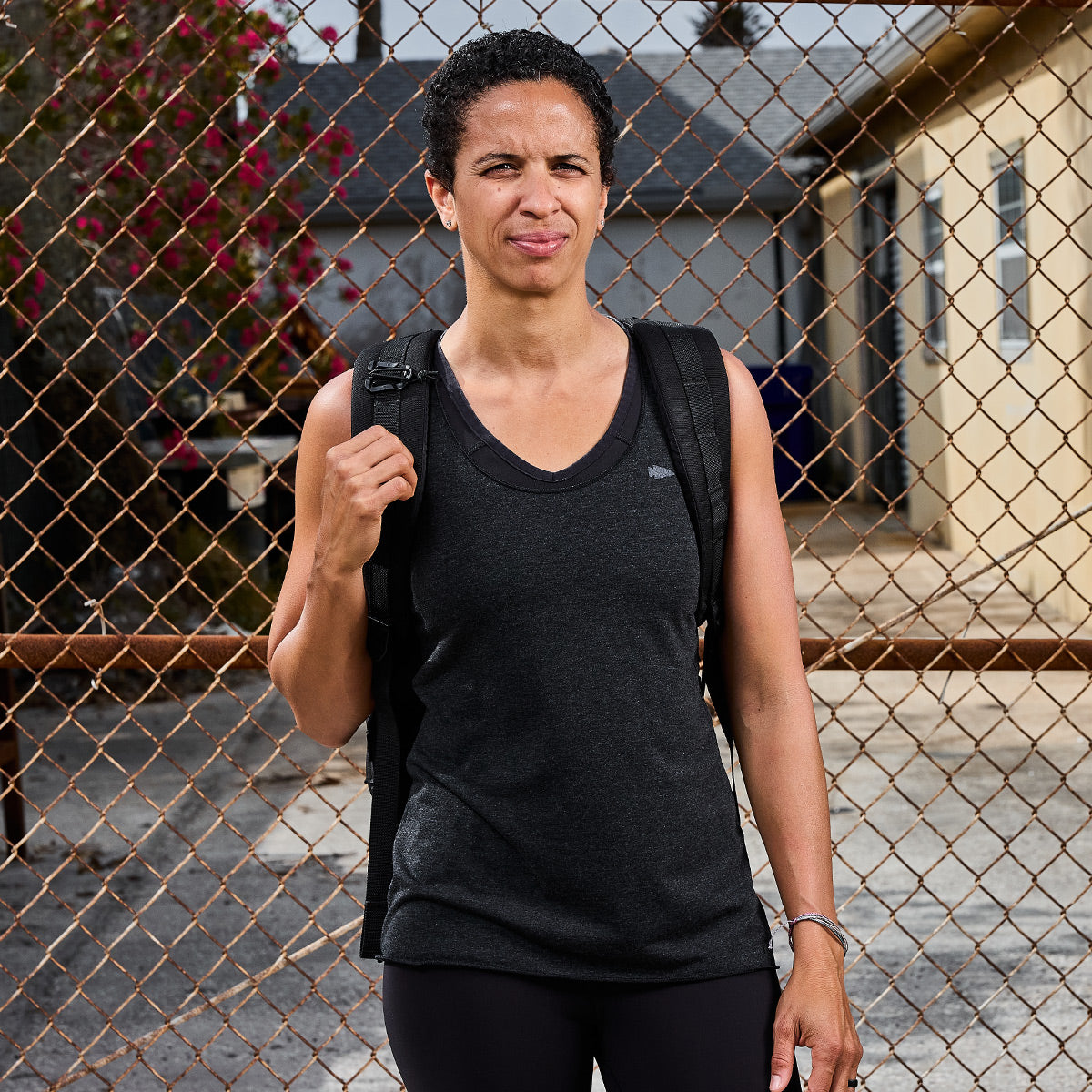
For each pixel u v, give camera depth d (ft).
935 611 29.45
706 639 5.59
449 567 5.00
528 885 4.98
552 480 5.03
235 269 21.90
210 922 13.76
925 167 37.47
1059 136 27.07
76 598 26.05
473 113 5.10
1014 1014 11.21
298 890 14.66
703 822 5.03
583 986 4.99
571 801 4.91
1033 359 29.68
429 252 49.57
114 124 18.17
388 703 5.36
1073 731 20.27
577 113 5.12
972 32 29.71
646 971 4.95
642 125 56.59
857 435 46.57
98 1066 7.82
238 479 29.37
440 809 5.07
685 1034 4.94
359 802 17.99
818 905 5.24
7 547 25.43
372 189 49.39
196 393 30.30
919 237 38.75
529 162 5.06
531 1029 4.94
